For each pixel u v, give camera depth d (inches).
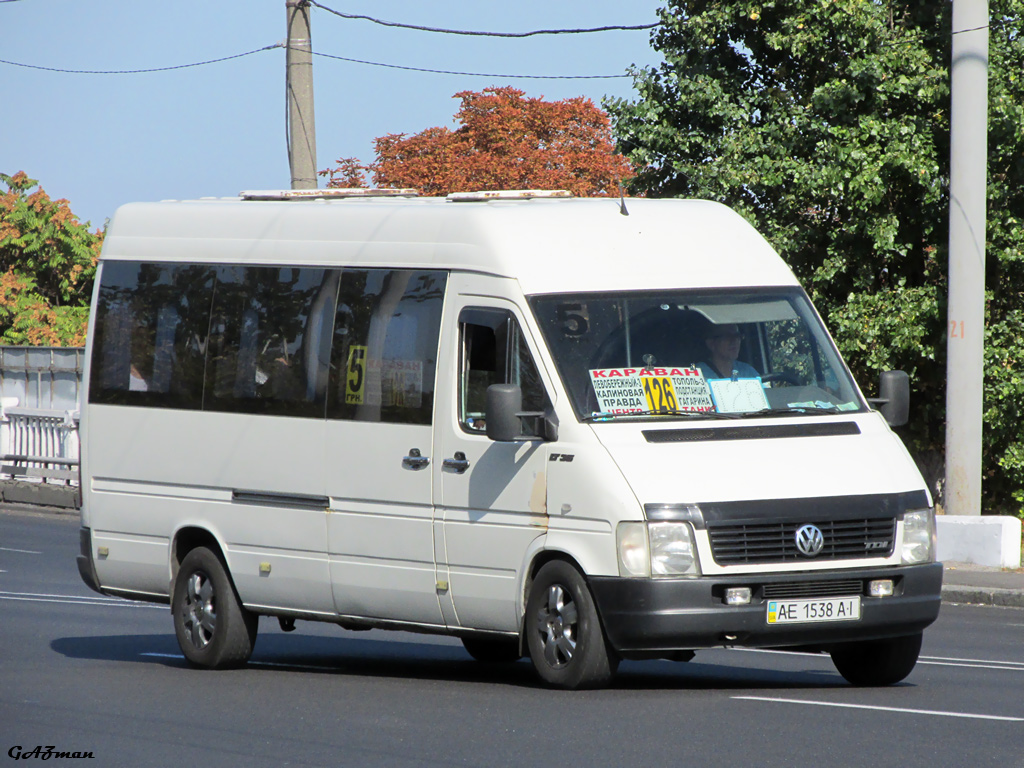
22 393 3558.1
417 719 991.6
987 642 1514.5
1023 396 2493.8
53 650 1450.5
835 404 1128.8
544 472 1069.1
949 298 2239.2
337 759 872.9
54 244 5231.3
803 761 831.1
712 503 1018.1
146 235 1396.4
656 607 1003.9
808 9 2546.8
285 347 1264.8
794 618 1023.0
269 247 1299.2
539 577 1071.0
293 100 2576.3
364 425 1197.1
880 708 1002.1
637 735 909.2
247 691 1149.7
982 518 2112.5
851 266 2608.3
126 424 1373.0
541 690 1084.5
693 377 1099.9
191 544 1343.5
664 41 2716.5
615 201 1202.0
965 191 2217.0
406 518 1164.5
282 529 1249.4
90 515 1401.3
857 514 1043.9
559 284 1117.7
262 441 1267.2
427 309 1171.9
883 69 2508.6
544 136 5605.3
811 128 2532.0
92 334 1412.4
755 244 1197.1
